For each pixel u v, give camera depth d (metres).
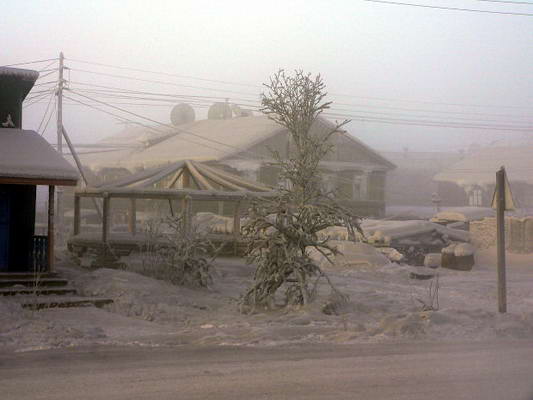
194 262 19.31
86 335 12.37
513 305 19.11
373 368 10.18
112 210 56.34
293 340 12.62
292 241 16.31
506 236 36.94
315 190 16.52
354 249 29.05
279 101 16.47
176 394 8.35
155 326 14.09
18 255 18.75
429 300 18.94
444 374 9.84
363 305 17.06
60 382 8.84
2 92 19.50
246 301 16.34
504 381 9.44
